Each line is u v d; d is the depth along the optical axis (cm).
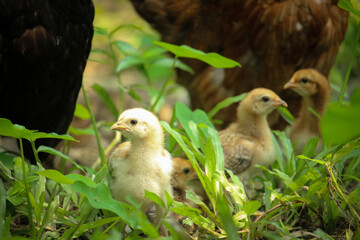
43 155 153
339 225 145
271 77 163
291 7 160
